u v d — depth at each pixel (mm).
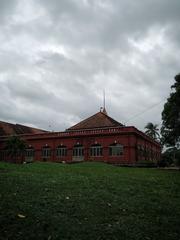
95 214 8750
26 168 20969
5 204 8641
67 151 48906
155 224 8234
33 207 8719
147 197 12148
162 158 47719
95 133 46625
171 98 33281
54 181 14039
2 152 55062
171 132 34188
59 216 8133
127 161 43250
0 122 63062
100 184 14484
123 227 7730
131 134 44000
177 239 7188
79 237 6797
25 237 6547
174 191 14438
